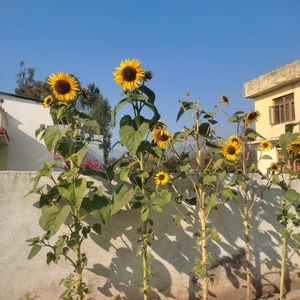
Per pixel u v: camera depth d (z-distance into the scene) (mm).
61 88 2887
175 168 3348
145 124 2928
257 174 3953
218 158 3359
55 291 3133
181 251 3533
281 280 3559
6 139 14570
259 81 16125
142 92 3090
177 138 3172
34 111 16781
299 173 3492
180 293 3486
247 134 3490
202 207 3184
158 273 3447
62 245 2801
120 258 3320
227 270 3701
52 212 2801
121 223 3352
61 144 3055
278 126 15633
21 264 3080
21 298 3055
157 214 3502
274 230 3951
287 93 15148
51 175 2961
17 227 3092
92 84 24422
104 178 3299
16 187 3117
